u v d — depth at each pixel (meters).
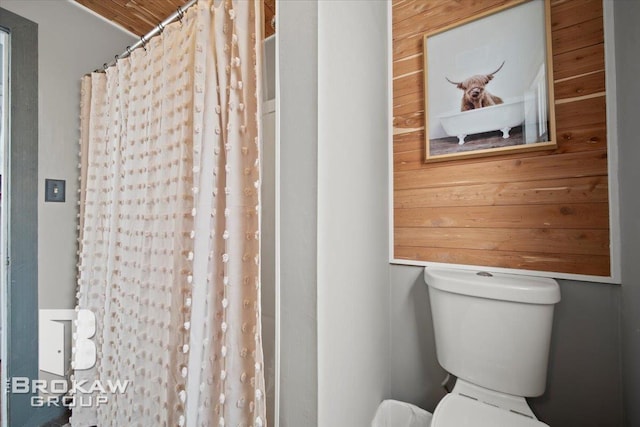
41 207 1.27
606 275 0.86
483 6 1.05
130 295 1.07
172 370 0.83
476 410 0.80
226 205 0.76
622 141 0.81
